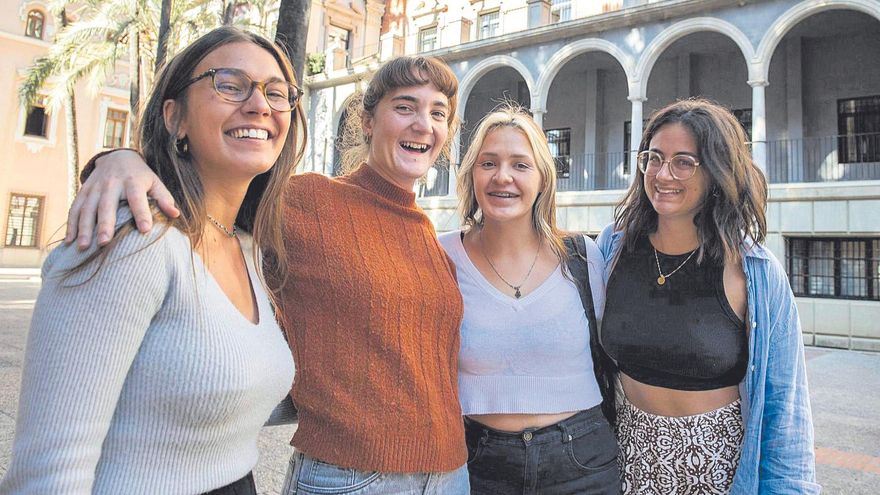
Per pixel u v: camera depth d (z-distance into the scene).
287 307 1.67
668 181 1.90
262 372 1.27
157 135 1.30
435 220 17.05
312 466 1.63
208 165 1.35
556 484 1.91
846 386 7.83
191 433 1.15
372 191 1.93
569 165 17.55
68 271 1.04
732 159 1.84
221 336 1.20
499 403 1.94
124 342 1.05
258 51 1.36
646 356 1.97
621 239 2.18
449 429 1.76
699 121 1.89
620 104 17.05
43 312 1.03
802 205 12.18
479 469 1.96
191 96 1.29
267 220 1.58
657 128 2.01
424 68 1.94
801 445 1.75
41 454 0.97
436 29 22.75
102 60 17.11
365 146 2.07
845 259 12.02
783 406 1.78
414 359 1.72
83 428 1.00
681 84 15.75
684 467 1.90
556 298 2.07
